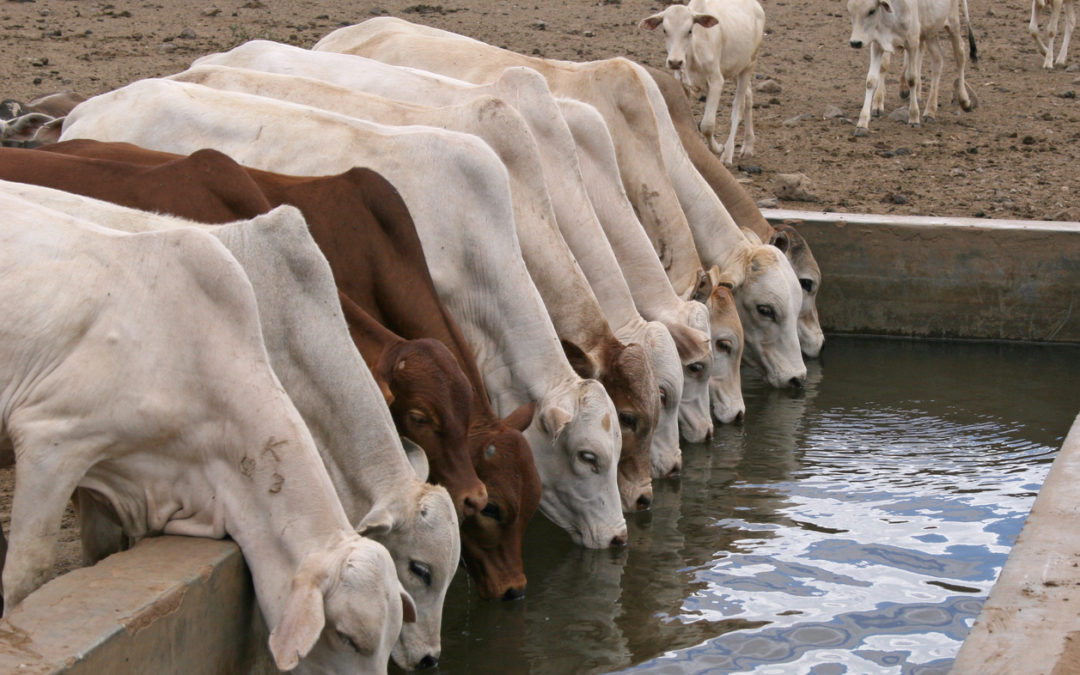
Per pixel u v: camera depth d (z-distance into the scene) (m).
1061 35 17.67
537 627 4.67
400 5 17.27
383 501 3.88
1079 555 4.13
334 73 6.80
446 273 5.30
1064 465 4.92
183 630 3.29
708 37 11.38
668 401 6.06
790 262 8.26
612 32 16.36
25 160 4.62
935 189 10.60
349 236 4.80
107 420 3.54
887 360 8.41
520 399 5.36
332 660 3.42
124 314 3.57
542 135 6.17
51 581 3.27
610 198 6.55
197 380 3.56
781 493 6.06
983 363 8.35
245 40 14.41
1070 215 9.66
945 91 14.66
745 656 4.47
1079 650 3.55
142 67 12.97
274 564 3.49
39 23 15.13
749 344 7.73
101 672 2.97
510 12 17.33
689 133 8.24
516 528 4.75
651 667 4.38
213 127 5.58
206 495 3.60
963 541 5.51
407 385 4.28
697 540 5.50
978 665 3.49
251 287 3.59
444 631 4.61
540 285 5.71
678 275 7.10
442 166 5.34
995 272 8.77
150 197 4.52
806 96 14.23
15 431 3.52
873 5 12.52
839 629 4.68
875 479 6.25
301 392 3.92
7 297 3.51
